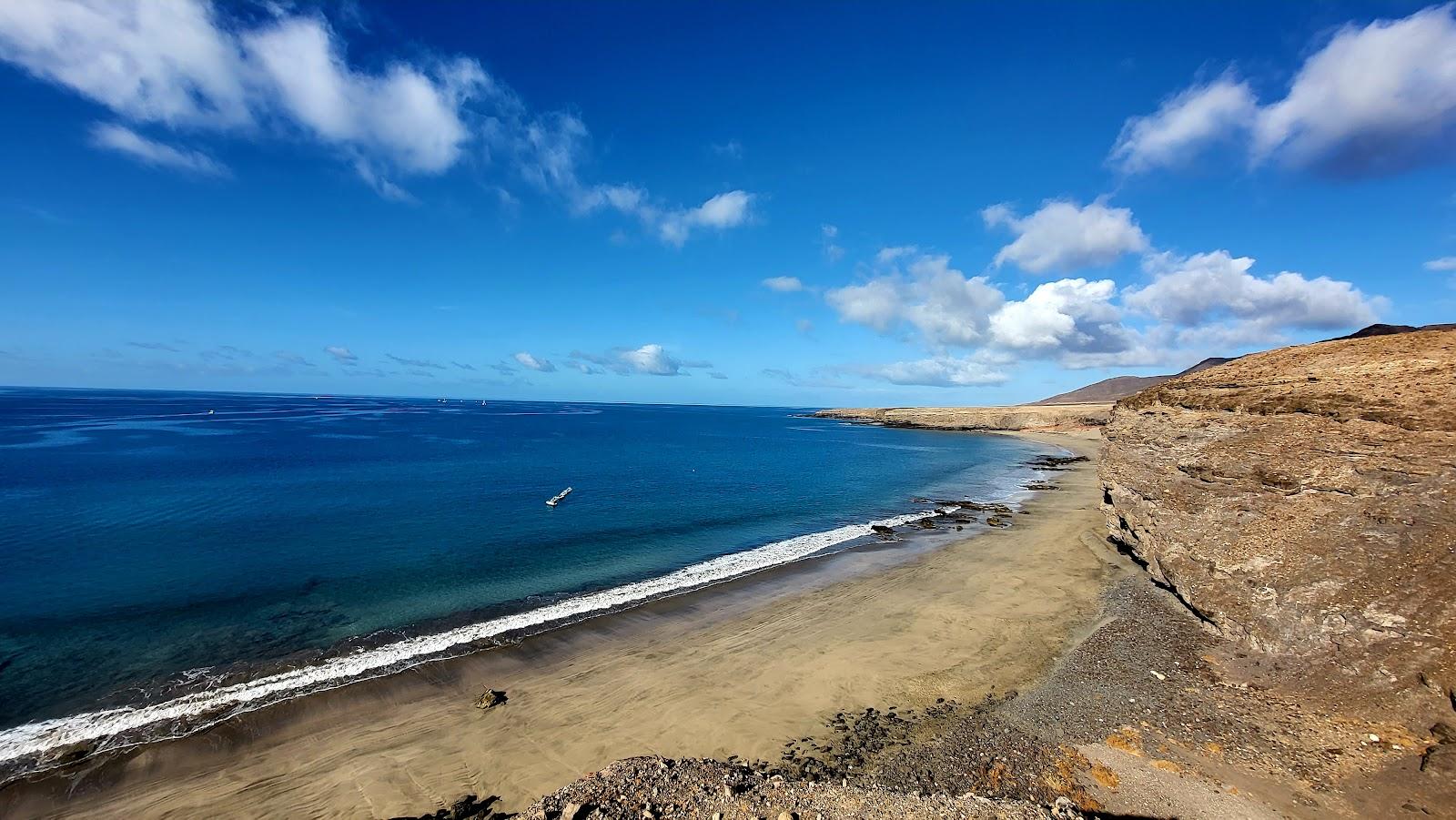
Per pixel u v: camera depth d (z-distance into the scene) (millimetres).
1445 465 14586
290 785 11461
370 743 12828
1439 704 10984
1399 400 17625
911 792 10633
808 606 21188
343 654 17016
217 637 18047
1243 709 12789
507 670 16250
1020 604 20984
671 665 16562
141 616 19516
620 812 9508
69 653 16859
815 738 12914
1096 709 13383
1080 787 10617
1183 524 20750
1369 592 13703
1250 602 16188
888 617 20062
